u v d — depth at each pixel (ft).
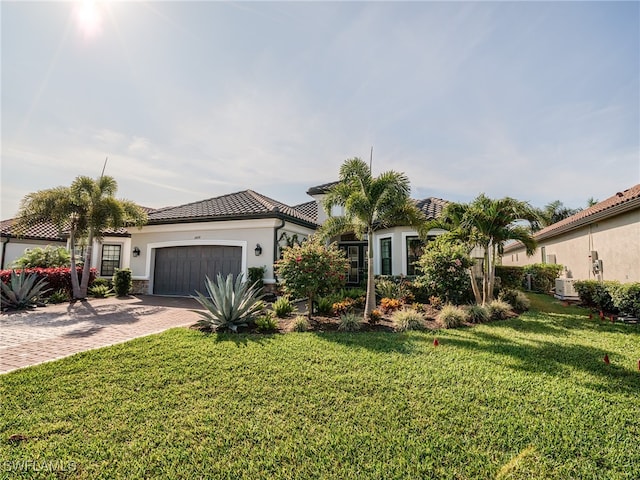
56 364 20.04
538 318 35.12
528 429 13.05
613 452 11.61
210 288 31.55
